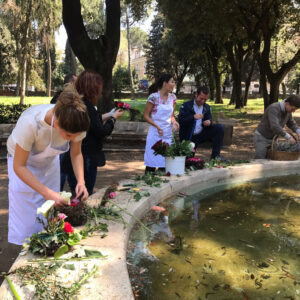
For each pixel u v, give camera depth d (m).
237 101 20.67
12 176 2.03
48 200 1.75
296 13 13.50
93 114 2.70
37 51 33.19
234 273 1.82
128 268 1.84
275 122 4.55
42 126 1.74
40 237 1.73
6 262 2.47
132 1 12.74
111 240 1.95
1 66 32.53
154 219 2.58
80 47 8.35
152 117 3.92
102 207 2.43
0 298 1.37
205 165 4.00
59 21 18.78
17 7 16.44
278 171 4.32
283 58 29.64
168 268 1.85
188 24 14.25
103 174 5.32
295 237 2.31
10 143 1.94
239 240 2.25
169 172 3.52
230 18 14.00
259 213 2.78
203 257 2.00
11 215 2.06
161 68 38.66
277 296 1.61
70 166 2.93
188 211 2.80
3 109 9.55
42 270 1.56
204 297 1.59
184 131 4.55
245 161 4.33
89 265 1.64
